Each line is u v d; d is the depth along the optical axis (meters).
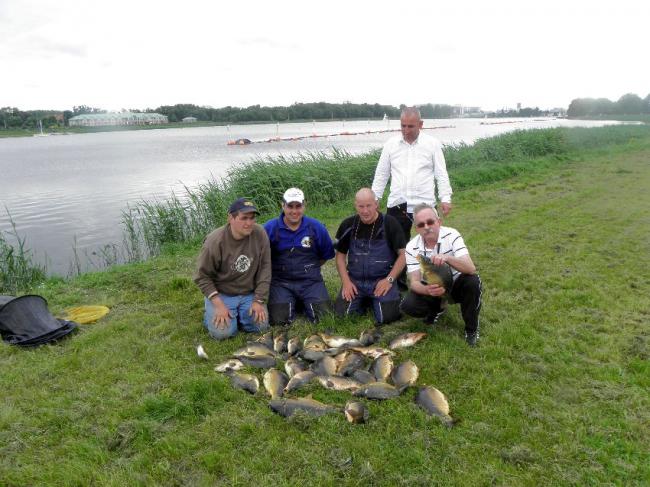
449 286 4.62
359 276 5.55
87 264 10.29
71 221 14.55
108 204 17.20
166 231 10.95
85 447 3.48
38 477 3.24
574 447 3.33
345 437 3.50
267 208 11.97
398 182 6.06
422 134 6.06
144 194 19.17
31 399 4.12
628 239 8.16
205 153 40.19
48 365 4.66
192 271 7.59
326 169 13.57
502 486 3.03
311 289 5.70
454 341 4.82
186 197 17.78
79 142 73.62
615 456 3.26
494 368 4.32
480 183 14.50
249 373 4.48
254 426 3.66
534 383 4.09
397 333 5.18
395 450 3.35
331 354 4.57
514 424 3.57
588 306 5.60
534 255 7.47
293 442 3.49
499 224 9.44
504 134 23.81
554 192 12.56
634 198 11.43
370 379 4.18
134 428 3.67
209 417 3.79
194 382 4.18
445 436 3.46
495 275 6.61
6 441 3.61
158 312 6.00
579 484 3.04
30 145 69.38
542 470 3.15
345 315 5.55
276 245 5.56
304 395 4.09
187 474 3.24
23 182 24.09
